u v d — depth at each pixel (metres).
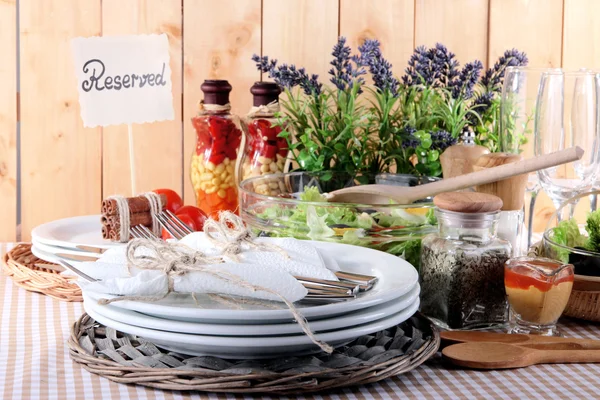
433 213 0.99
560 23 1.81
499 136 1.18
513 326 0.91
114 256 0.81
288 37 1.74
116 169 1.78
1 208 1.78
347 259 0.92
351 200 1.06
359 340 0.81
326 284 0.77
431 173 1.22
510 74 1.14
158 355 0.74
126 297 0.73
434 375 0.77
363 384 0.74
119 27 1.72
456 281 0.90
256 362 0.73
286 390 0.69
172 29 1.73
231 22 1.73
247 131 1.36
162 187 1.78
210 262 0.77
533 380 0.76
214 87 1.37
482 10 1.78
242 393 0.71
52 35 1.72
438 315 0.92
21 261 1.13
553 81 1.10
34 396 0.69
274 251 0.81
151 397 0.70
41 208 1.78
